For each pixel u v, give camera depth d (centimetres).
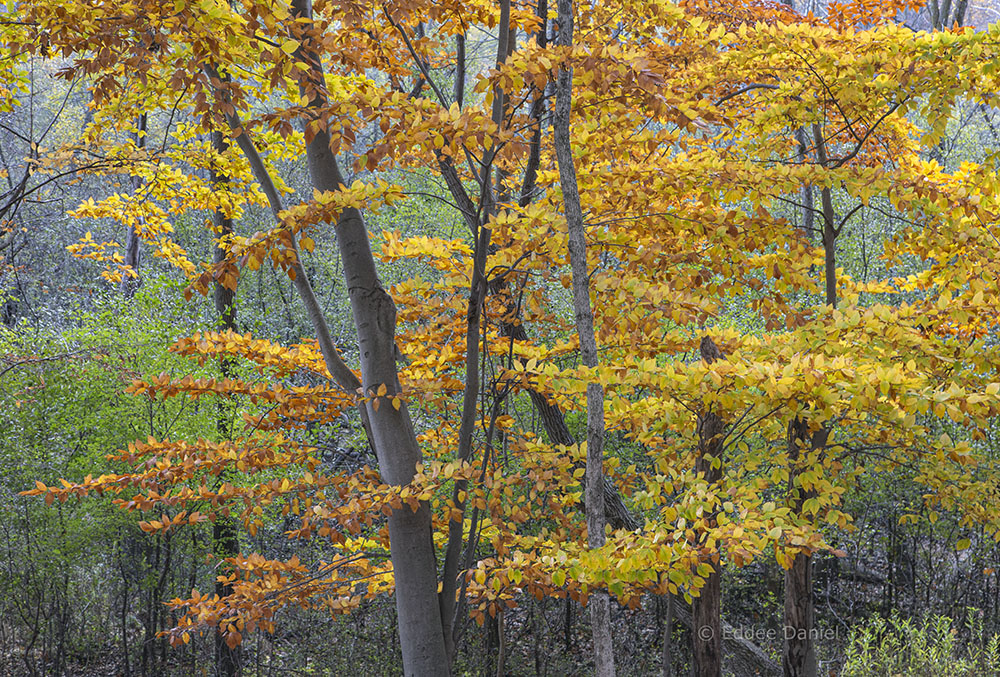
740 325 842
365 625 794
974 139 1121
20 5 412
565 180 347
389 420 430
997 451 684
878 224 980
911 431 443
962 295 448
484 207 418
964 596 788
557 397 430
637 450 729
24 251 1503
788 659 539
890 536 859
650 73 309
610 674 347
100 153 702
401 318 462
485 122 308
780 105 467
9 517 744
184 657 810
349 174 1395
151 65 402
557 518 443
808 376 321
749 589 909
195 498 409
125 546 809
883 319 382
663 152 455
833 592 897
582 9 507
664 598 714
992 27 396
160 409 770
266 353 450
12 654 822
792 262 425
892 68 433
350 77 550
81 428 786
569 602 806
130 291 1115
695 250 448
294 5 427
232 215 779
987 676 617
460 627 457
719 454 449
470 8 478
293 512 413
